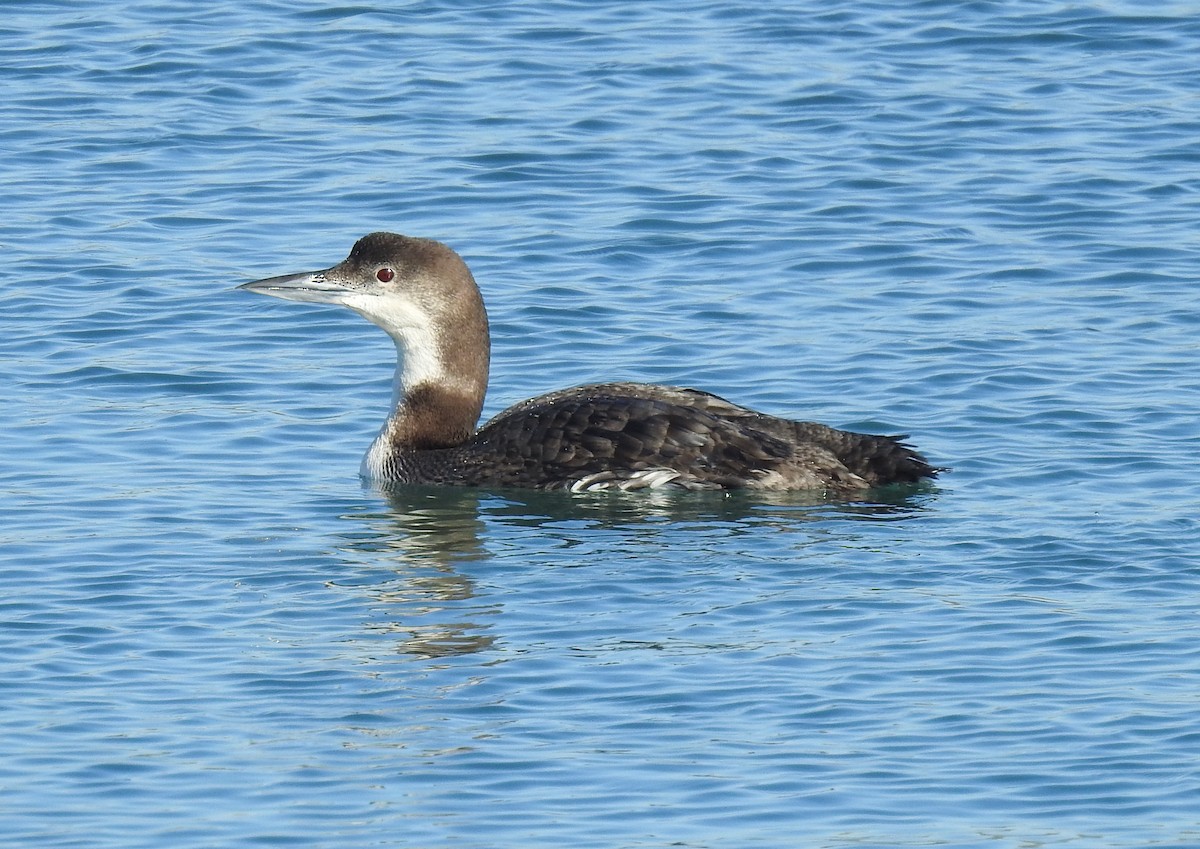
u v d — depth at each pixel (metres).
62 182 22.28
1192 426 16.75
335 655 12.92
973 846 10.56
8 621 13.37
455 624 13.35
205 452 16.78
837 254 20.67
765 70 25.23
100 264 20.34
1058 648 12.80
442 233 21.14
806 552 14.53
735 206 21.73
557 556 14.59
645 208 21.70
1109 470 15.98
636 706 12.15
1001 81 24.95
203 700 12.30
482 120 23.88
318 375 18.47
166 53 25.70
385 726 11.95
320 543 14.91
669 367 18.30
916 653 12.77
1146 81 24.89
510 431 16.39
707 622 13.31
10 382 17.97
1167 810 10.91
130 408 17.58
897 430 16.97
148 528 15.12
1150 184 22.14
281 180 22.38
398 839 10.70
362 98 24.56
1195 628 13.04
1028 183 22.22
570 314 19.38
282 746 11.75
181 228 21.22
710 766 11.45
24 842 10.71
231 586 14.05
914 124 23.75
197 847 10.62
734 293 19.83
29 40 26.12
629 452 15.98
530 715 12.07
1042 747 11.58
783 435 16.05
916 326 19.02
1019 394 17.53
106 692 12.40
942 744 11.63
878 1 27.41
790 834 10.73
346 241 20.91
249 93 24.70
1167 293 19.62
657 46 25.98
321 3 27.41
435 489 16.22
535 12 27.14
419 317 16.64
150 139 23.38
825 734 11.80
